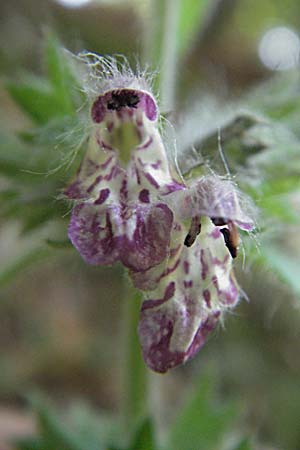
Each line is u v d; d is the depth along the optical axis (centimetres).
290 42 26
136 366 13
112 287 28
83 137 11
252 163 11
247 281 14
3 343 27
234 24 24
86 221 10
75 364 26
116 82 11
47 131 11
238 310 23
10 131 12
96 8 21
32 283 28
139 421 12
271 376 24
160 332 10
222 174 11
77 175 10
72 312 28
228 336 24
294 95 12
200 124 12
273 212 12
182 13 14
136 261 10
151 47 13
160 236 10
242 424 22
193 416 13
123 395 13
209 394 13
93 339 27
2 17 23
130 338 13
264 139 11
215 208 10
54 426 13
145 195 10
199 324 10
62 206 11
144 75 11
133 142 10
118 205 10
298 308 13
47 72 12
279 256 12
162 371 10
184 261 10
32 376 25
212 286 10
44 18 23
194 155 11
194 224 10
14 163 12
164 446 13
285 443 22
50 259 13
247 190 12
